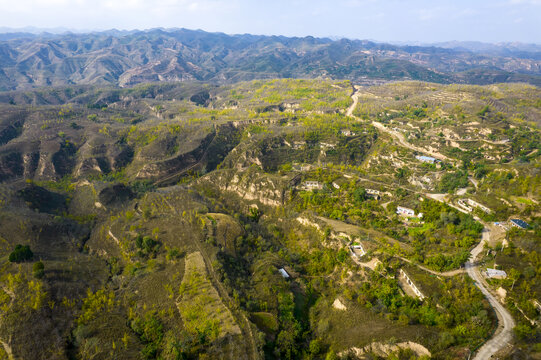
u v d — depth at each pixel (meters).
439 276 110.19
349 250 132.25
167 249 136.88
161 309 107.69
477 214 144.50
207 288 113.88
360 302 108.94
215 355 91.69
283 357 97.75
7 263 120.06
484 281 106.00
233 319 102.06
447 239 130.25
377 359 91.06
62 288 113.38
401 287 111.00
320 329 106.88
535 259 105.62
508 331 86.88
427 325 94.31
